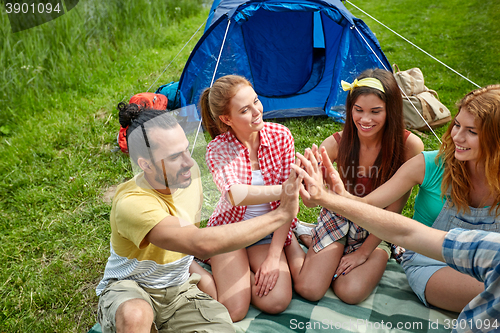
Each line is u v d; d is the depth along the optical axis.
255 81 4.01
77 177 3.11
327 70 4.02
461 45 5.14
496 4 6.16
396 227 1.36
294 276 1.89
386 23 6.27
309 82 4.04
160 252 1.50
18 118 3.98
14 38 4.59
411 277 1.75
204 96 1.87
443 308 1.66
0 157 3.44
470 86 4.21
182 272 1.62
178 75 4.76
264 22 3.76
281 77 4.02
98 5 5.50
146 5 6.14
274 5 3.26
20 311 2.07
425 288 1.66
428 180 1.69
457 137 1.47
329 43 3.94
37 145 3.56
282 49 3.90
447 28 5.72
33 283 2.22
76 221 2.69
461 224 1.64
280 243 1.84
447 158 1.59
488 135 1.39
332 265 1.84
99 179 3.11
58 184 3.09
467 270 1.19
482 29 5.46
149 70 4.89
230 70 3.60
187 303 1.60
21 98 4.17
